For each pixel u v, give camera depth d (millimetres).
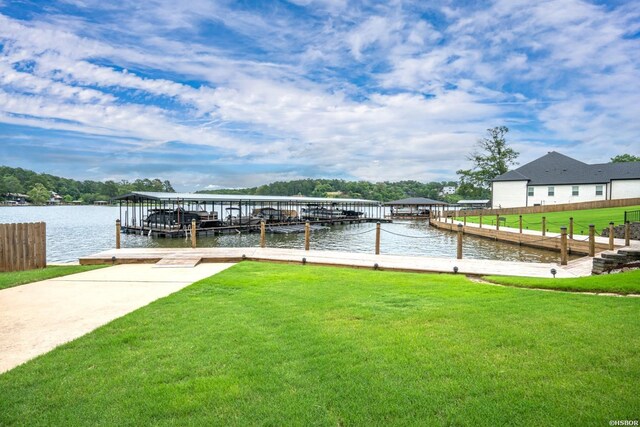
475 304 6914
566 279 9500
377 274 10891
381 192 155500
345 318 6074
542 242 24969
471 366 4160
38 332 5574
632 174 47250
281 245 30750
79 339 5184
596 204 44281
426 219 68688
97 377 4027
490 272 11406
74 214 77312
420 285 9008
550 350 4543
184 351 4691
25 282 9453
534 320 5738
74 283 9461
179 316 6215
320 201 58938
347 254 15141
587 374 3918
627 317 5820
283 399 3562
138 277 10359
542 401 3434
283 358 4473
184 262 12883
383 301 7250
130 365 4316
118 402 3529
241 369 4184
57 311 6742
